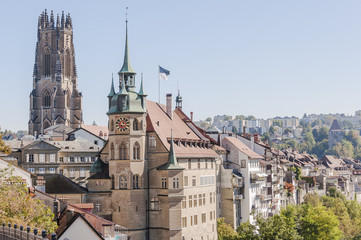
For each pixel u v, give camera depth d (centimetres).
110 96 13300
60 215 9206
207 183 15000
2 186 8338
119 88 13262
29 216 8012
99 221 8931
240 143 18400
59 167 18388
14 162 12225
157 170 13050
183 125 15575
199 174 14512
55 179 12738
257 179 17862
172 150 13000
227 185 16525
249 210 17238
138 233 12800
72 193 12581
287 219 13988
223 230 15350
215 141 16962
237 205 17025
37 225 7838
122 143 12838
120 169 12812
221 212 16588
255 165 18188
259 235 12756
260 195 18312
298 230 14862
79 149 18900
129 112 12800
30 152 18112
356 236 19025
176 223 12900
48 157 18250
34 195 9556
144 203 12988
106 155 13538
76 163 18712
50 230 7806
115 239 9156
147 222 13062
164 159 13100
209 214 15038
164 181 12962
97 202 12862
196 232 14162
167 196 12838
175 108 16375
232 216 16512
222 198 16600
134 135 12850
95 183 12912
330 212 15275
